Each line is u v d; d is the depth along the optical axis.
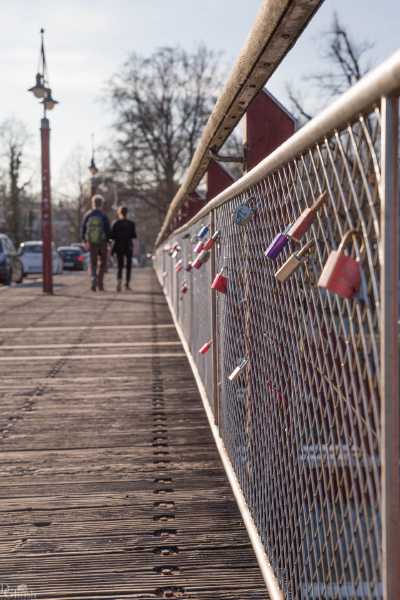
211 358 4.28
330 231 1.51
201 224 4.93
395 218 1.16
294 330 1.95
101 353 7.93
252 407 2.76
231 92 3.17
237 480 3.19
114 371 6.83
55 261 31.92
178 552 2.82
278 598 2.21
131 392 5.87
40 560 2.77
